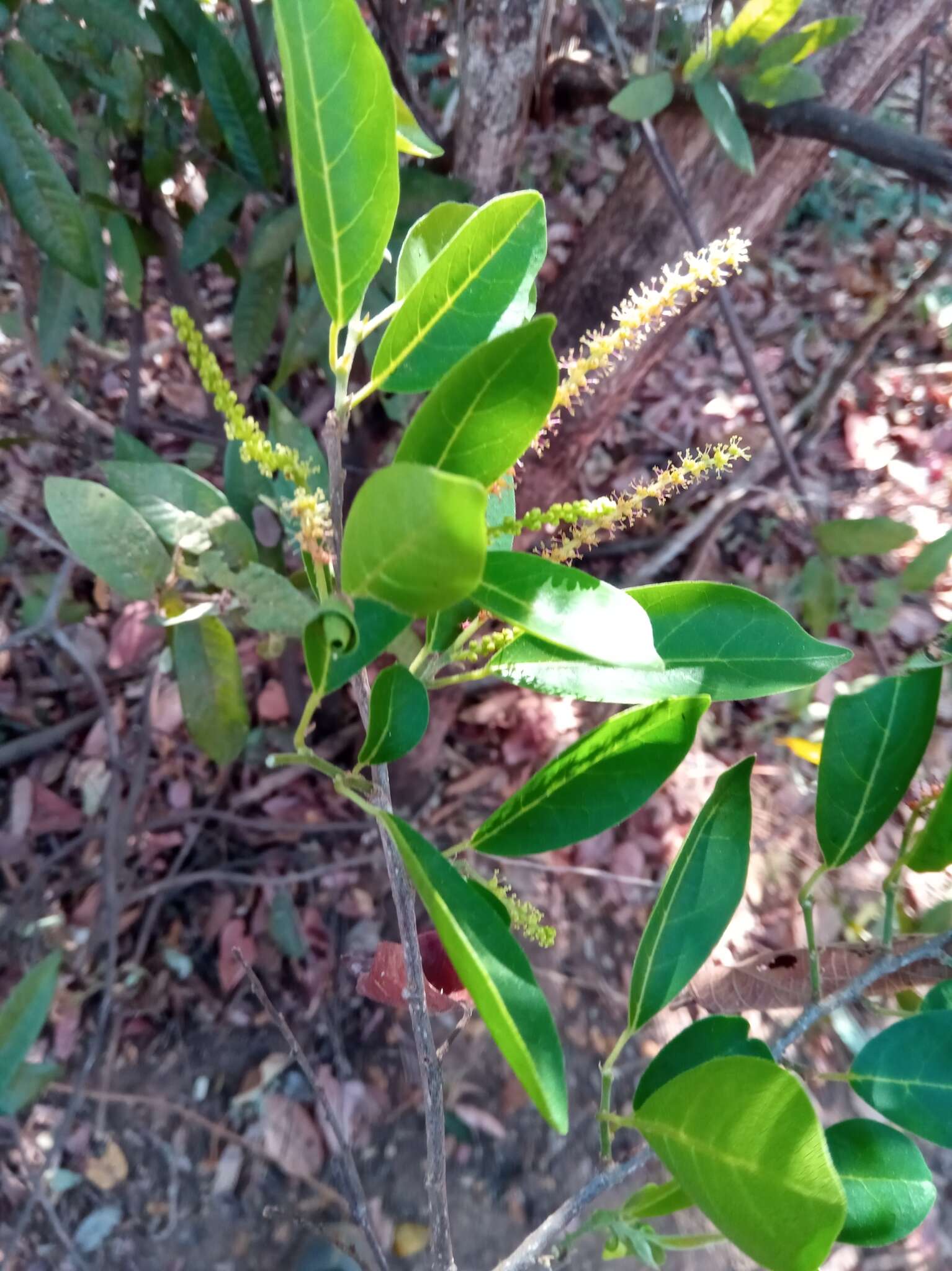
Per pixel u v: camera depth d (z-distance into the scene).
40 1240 0.73
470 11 0.64
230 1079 0.82
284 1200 0.76
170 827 0.94
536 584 0.24
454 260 0.25
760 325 1.48
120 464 0.40
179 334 0.22
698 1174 0.26
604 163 1.48
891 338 1.44
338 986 0.87
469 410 0.22
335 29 0.22
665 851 0.97
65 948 0.87
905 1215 0.31
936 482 1.26
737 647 0.30
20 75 0.49
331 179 0.23
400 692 0.27
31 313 0.80
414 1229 0.75
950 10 0.65
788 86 0.57
